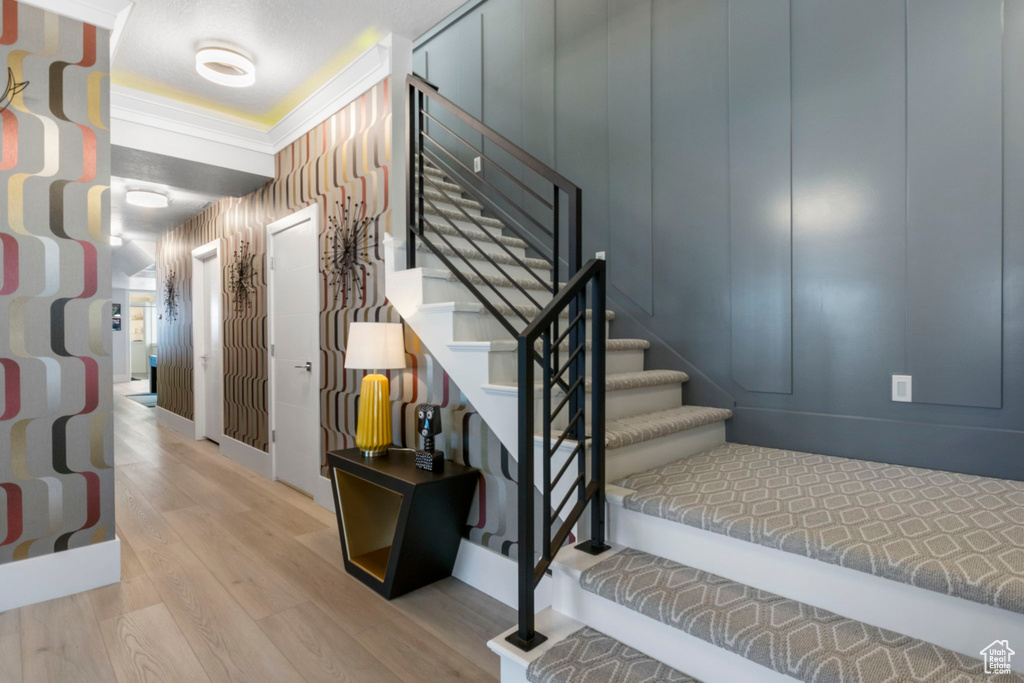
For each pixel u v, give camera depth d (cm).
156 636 205
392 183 300
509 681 159
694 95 282
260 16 277
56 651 194
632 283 308
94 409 243
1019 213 192
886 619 133
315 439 376
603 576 163
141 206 554
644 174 303
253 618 219
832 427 237
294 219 400
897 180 218
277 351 428
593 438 185
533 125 369
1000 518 157
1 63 223
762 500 176
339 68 329
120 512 348
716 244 273
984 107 198
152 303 1468
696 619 139
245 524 328
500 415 214
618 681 141
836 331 235
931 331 211
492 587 242
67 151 238
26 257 227
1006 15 194
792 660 121
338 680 181
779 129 250
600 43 329
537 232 365
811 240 241
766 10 255
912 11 213
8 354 223
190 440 600
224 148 404
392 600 236
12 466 224
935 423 212
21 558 226
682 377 273
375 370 324
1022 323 192
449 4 267
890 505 170
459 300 266
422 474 245
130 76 341
